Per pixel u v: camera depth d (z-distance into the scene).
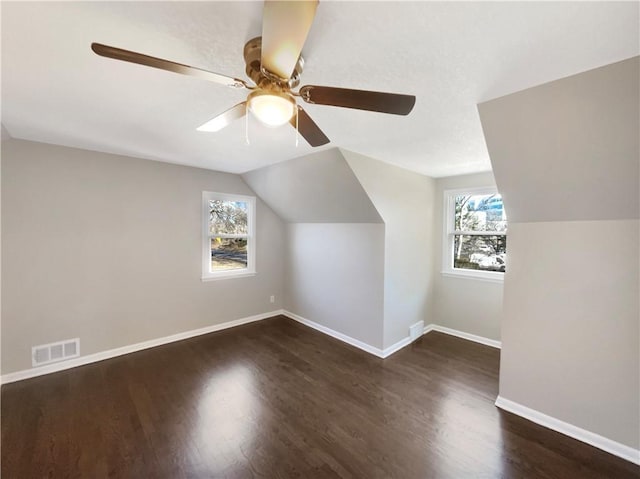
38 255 2.69
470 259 3.81
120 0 0.97
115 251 3.10
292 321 4.36
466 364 3.06
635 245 1.80
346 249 3.63
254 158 3.10
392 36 1.13
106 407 2.26
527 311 2.20
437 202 4.04
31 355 2.68
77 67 1.38
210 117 1.98
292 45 0.95
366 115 1.88
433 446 1.90
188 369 2.89
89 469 1.69
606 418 1.89
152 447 1.86
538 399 2.15
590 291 1.95
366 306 3.40
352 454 1.83
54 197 2.74
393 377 2.78
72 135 2.41
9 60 1.32
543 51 1.22
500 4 0.96
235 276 4.09
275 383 2.65
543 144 1.74
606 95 1.41
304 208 3.87
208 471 1.69
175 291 3.54
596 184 1.74
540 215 2.10
